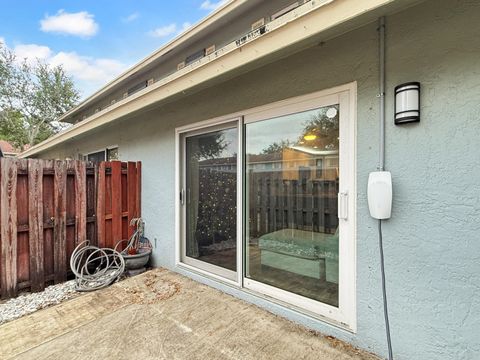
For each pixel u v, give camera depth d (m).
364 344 2.04
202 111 3.36
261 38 2.06
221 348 2.08
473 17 1.57
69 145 7.86
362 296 2.05
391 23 1.86
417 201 1.78
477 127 1.58
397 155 1.86
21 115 18.88
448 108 1.66
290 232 2.54
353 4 1.58
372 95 1.97
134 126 4.68
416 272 1.80
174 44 4.80
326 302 2.30
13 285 3.26
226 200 3.13
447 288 1.69
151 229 4.31
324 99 2.25
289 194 2.53
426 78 1.73
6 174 3.25
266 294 2.71
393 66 1.86
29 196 3.43
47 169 3.59
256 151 2.79
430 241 1.74
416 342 1.80
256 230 2.82
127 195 4.41
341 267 2.18
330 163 2.24
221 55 2.37
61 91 20.00
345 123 2.13
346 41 2.10
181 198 3.76
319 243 2.34
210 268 3.35
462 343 1.64
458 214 1.64
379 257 1.96
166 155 3.97
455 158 1.65
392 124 1.88
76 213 3.87
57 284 3.62
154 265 4.24
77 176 3.89
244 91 2.87
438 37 1.68
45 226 3.55
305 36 1.81
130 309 2.76
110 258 4.11
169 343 2.16
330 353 2.00
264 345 2.11
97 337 2.28
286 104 2.50
